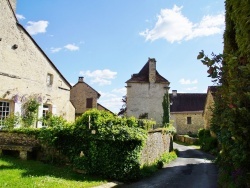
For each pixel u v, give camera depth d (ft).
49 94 63.72
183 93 164.76
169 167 50.24
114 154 35.04
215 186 31.99
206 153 78.84
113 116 38.86
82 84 121.29
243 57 14.17
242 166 15.56
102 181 31.99
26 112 55.72
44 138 37.86
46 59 63.00
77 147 36.65
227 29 27.40
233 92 11.89
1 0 50.03
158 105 99.91
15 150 39.01
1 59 49.78
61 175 31.55
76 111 118.62
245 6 15.56
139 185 32.48
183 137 129.49
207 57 13.14
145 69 107.34
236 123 11.78
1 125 50.47
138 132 36.55
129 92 101.86
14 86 52.70
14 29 53.11
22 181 25.70
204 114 123.44
